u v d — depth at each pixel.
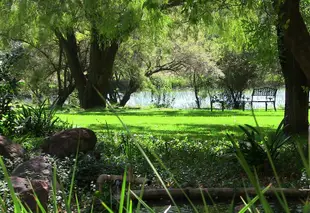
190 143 12.90
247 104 40.06
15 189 5.60
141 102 50.25
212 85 41.53
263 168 9.41
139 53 40.00
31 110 16.09
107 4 15.54
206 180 8.64
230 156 9.98
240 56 38.62
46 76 38.06
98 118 23.89
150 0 10.61
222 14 22.06
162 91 44.41
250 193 7.94
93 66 33.50
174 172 9.06
